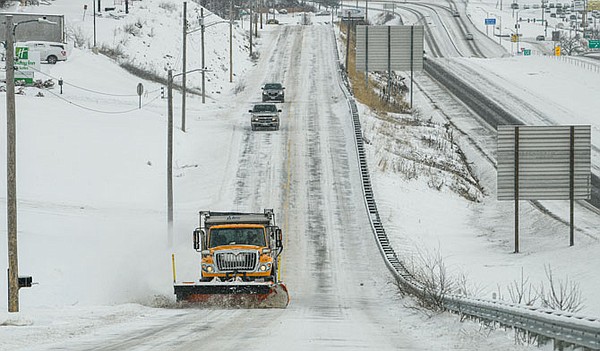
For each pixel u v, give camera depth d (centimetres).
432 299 4734
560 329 2753
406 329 3828
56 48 16538
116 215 8950
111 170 10556
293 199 10012
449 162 12712
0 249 6731
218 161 11588
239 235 5375
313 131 13350
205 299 5097
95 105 13688
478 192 11531
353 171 11125
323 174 10994
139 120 13038
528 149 8756
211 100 16838
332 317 4497
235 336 3288
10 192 4988
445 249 8612
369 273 7481
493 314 3603
